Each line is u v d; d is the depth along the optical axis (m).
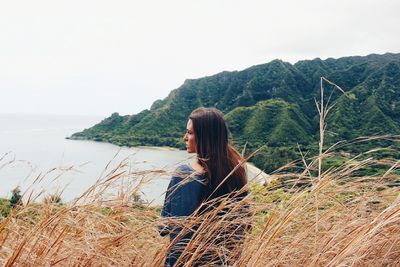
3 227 1.52
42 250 1.54
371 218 1.91
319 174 1.95
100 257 1.63
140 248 1.91
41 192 1.72
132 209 1.86
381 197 2.05
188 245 1.78
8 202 1.65
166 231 1.93
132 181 1.84
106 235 1.71
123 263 1.76
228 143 2.30
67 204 1.69
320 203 2.03
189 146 2.40
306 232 1.88
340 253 1.55
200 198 2.12
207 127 2.24
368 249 1.79
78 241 1.66
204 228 1.85
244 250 1.91
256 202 1.96
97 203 1.73
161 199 2.08
